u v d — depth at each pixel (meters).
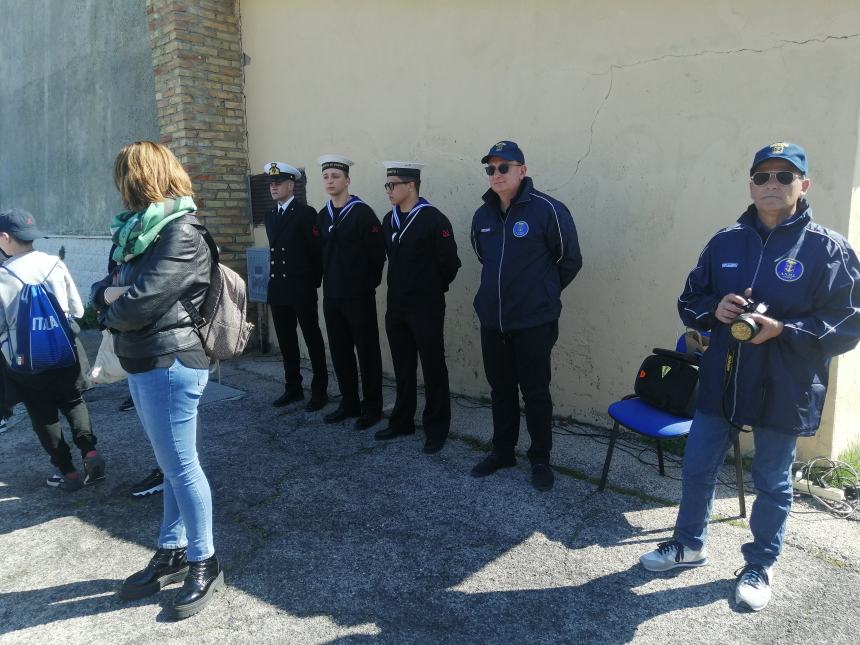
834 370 3.26
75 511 3.34
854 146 3.06
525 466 3.74
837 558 2.73
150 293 2.20
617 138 3.92
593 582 2.61
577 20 4.02
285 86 6.17
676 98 3.64
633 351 4.01
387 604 2.51
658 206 3.79
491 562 2.77
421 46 4.95
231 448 4.11
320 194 6.02
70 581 2.71
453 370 5.12
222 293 2.48
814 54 3.14
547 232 3.34
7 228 3.24
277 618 2.44
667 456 3.80
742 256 2.38
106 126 8.08
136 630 2.38
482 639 2.30
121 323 2.22
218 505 3.34
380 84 5.32
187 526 2.50
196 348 2.39
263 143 6.51
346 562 2.80
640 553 2.82
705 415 2.54
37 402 3.36
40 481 3.71
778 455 2.39
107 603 2.55
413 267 3.88
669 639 2.28
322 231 4.36
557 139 4.21
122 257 2.37
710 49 3.48
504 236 3.40
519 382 3.52
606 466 3.36
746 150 3.41
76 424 3.52
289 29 6.02
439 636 2.32
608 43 3.89
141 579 2.58
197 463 2.49
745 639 2.26
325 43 5.71
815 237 2.26
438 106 4.91
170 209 2.31
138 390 2.34
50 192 9.49
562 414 4.45
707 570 2.67
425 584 2.63
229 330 2.48
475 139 4.70
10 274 3.23
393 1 5.09
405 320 3.97
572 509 3.21
